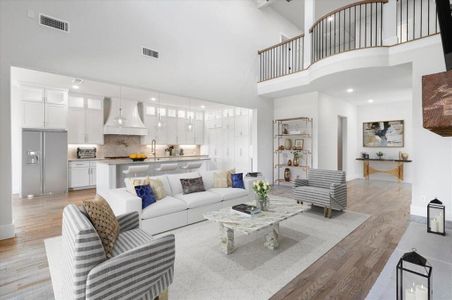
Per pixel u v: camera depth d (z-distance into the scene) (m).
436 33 3.77
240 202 4.35
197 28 5.38
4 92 3.07
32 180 5.56
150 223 3.16
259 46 6.91
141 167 5.31
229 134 8.62
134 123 7.70
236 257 2.59
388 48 4.25
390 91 6.32
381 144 8.07
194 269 2.34
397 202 4.99
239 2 6.34
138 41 4.41
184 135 9.18
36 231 3.34
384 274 2.21
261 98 6.96
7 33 3.10
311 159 6.42
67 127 6.40
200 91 5.45
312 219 3.88
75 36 3.67
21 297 1.91
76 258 1.34
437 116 1.43
